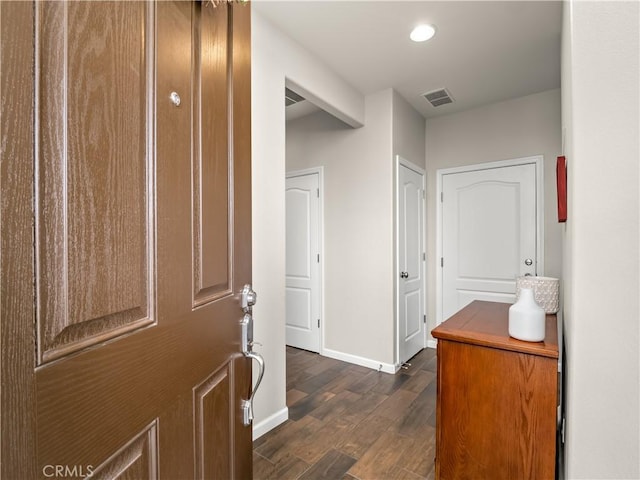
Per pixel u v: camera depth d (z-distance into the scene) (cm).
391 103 296
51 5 46
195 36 81
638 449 68
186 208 76
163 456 68
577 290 78
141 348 62
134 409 60
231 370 98
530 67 262
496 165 329
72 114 49
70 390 48
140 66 63
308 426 212
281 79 214
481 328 150
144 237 63
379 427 211
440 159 362
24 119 42
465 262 346
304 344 360
